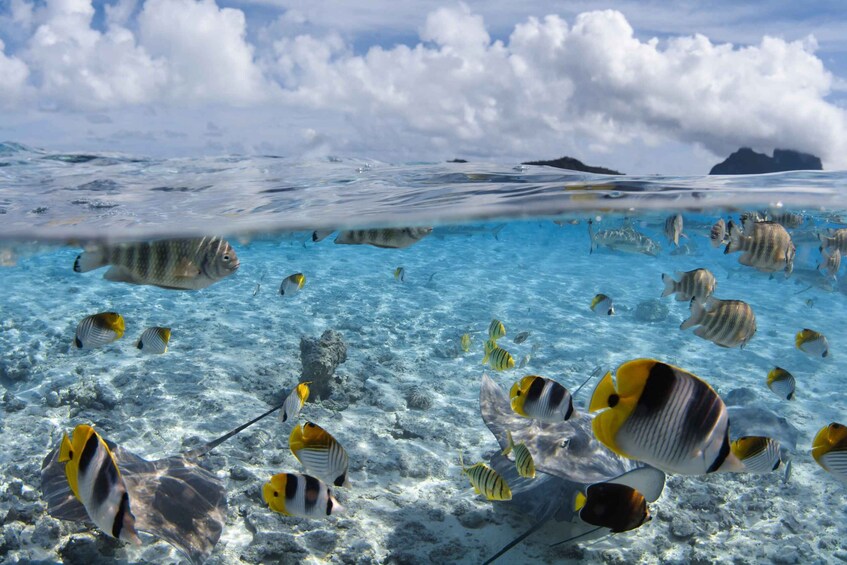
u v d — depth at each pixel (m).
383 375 2.83
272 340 3.32
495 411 1.65
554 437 1.46
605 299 2.25
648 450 0.57
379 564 1.49
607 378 0.57
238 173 2.60
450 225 4.28
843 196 3.23
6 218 2.46
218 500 1.35
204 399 2.35
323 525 1.59
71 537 1.46
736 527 1.73
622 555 1.54
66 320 3.58
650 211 3.75
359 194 2.68
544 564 1.49
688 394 0.57
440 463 1.97
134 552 1.46
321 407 2.35
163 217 2.67
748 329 1.41
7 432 2.06
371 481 1.85
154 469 1.37
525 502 1.43
